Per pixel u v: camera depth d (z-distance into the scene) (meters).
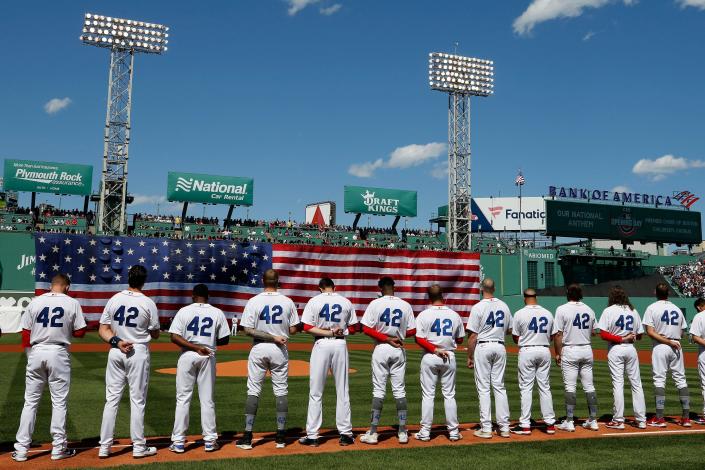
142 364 6.95
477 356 8.32
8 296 31.61
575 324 8.65
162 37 35.28
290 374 15.43
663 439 8.10
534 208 57.91
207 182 47.84
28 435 6.75
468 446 7.63
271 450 7.33
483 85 41.66
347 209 51.06
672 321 9.15
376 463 6.70
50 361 6.73
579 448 7.54
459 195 41.50
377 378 7.86
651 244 70.94
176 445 7.13
